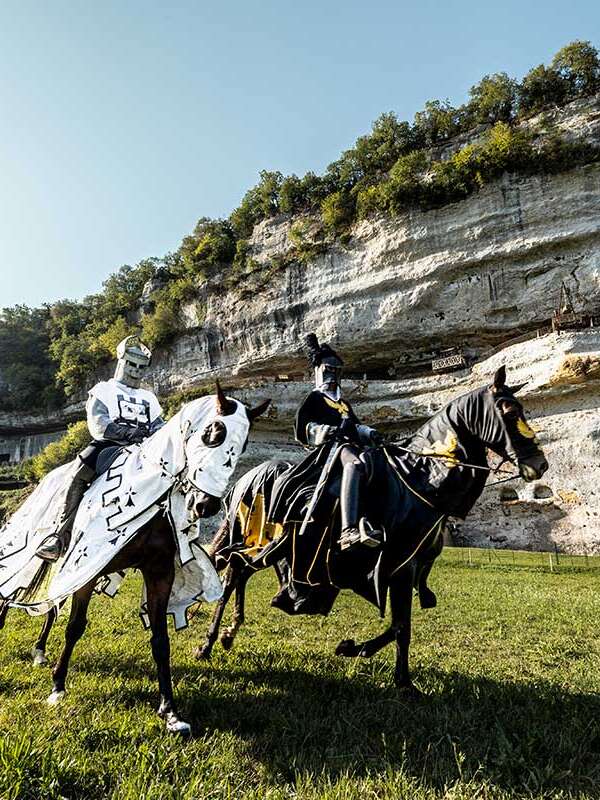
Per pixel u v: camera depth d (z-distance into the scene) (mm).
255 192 71688
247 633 9273
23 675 6395
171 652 7703
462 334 51750
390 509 6359
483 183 50656
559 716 5371
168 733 4777
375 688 6164
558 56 56094
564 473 39344
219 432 5332
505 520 40375
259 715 5297
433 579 19188
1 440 88938
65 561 5660
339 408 7047
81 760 4098
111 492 5766
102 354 78500
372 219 55844
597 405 40219
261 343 61812
